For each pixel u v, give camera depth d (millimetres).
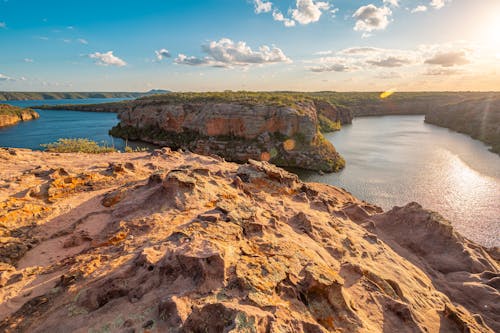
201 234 10234
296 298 7801
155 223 12359
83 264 9445
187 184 15180
